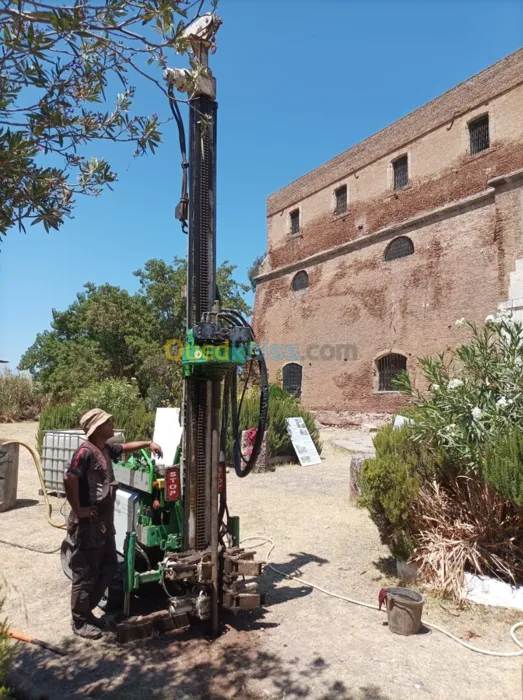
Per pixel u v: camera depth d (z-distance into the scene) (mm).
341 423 21766
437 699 3096
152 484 4016
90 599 3906
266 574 5188
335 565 5441
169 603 3943
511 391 4801
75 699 3070
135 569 4305
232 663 3504
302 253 25672
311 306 24469
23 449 13805
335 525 6930
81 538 3809
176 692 3176
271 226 28281
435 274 18422
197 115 4156
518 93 16297
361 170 22516
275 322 26891
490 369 4973
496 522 4594
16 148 2285
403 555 5074
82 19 2225
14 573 5250
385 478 4887
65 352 30031
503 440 4297
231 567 3900
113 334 30719
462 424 4684
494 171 16828
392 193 20828
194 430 4074
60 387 25266
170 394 19891
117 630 3809
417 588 4754
